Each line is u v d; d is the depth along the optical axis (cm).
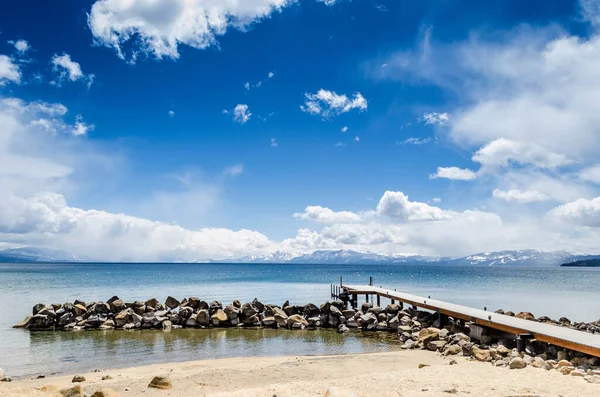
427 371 1691
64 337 2966
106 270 18225
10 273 13688
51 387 1330
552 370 1656
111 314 3525
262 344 2764
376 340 2900
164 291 6800
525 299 5953
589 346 1750
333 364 1967
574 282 10662
